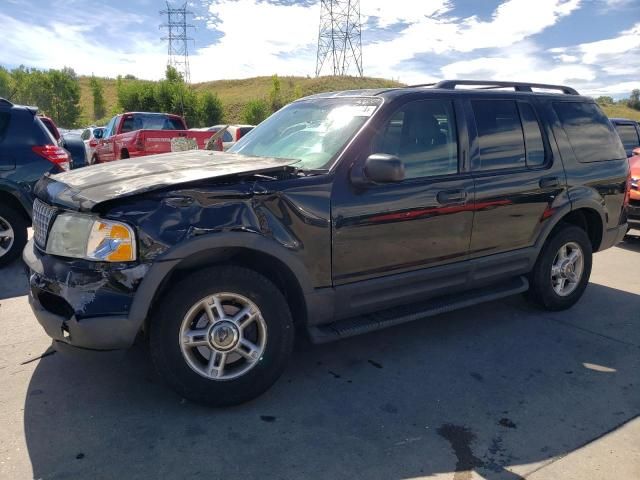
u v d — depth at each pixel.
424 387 3.43
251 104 47.41
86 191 2.93
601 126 5.02
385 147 3.55
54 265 2.90
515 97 4.37
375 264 3.52
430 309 3.84
